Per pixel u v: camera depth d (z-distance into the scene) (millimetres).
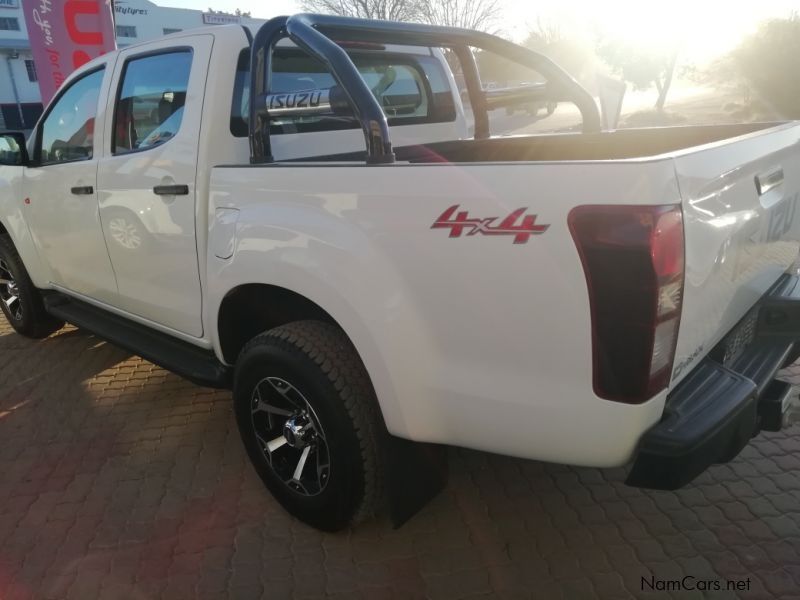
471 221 1841
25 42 35688
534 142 3523
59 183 3674
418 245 1948
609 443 1804
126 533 2723
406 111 3975
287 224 2287
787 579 2291
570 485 2891
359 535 2635
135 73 3184
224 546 2617
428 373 2020
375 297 2055
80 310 4090
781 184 2479
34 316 4672
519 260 1778
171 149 2867
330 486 2412
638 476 1816
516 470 3016
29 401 3926
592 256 1675
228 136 2771
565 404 1824
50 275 4195
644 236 1607
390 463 2295
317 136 3225
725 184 1942
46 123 3939
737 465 2928
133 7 33281
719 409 1860
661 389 1773
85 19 7941
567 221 1693
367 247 2059
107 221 3344
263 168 2391
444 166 1891
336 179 2139
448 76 4227
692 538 2514
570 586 2322
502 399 1912
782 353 2387
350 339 2219
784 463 2920
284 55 3225
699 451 1765
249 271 2469
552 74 3324
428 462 2387
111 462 3252
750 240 2193
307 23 2443
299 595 2346
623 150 3328
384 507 2447
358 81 2215
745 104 19047
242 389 2623
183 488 3016
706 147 1899
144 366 4367
